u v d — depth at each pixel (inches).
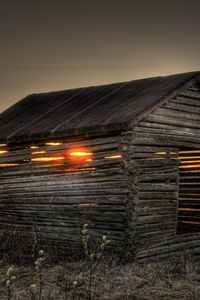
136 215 433.4
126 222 431.2
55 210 489.4
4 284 348.8
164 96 454.6
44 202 499.5
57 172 492.1
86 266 400.5
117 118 436.1
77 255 443.8
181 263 434.6
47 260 430.6
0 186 542.9
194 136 497.7
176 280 372.8
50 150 499.8
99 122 444.8
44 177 503.5
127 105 468.1
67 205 480.1
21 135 505.4
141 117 433.1
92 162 462.0
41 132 485.1
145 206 443.8
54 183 493.4
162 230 460.1
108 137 450.9
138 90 514.0
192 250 489.7
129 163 433.7
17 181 527.2
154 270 402.3
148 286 351.9
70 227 474.6
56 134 471.8
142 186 441.7
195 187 528.1
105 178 452.1
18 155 530.0
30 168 515.8
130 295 324.8
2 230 535.5
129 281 361.1
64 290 332.2
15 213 525.3
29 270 395.2
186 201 537.6
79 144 474.9
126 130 437.1
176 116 481.1
